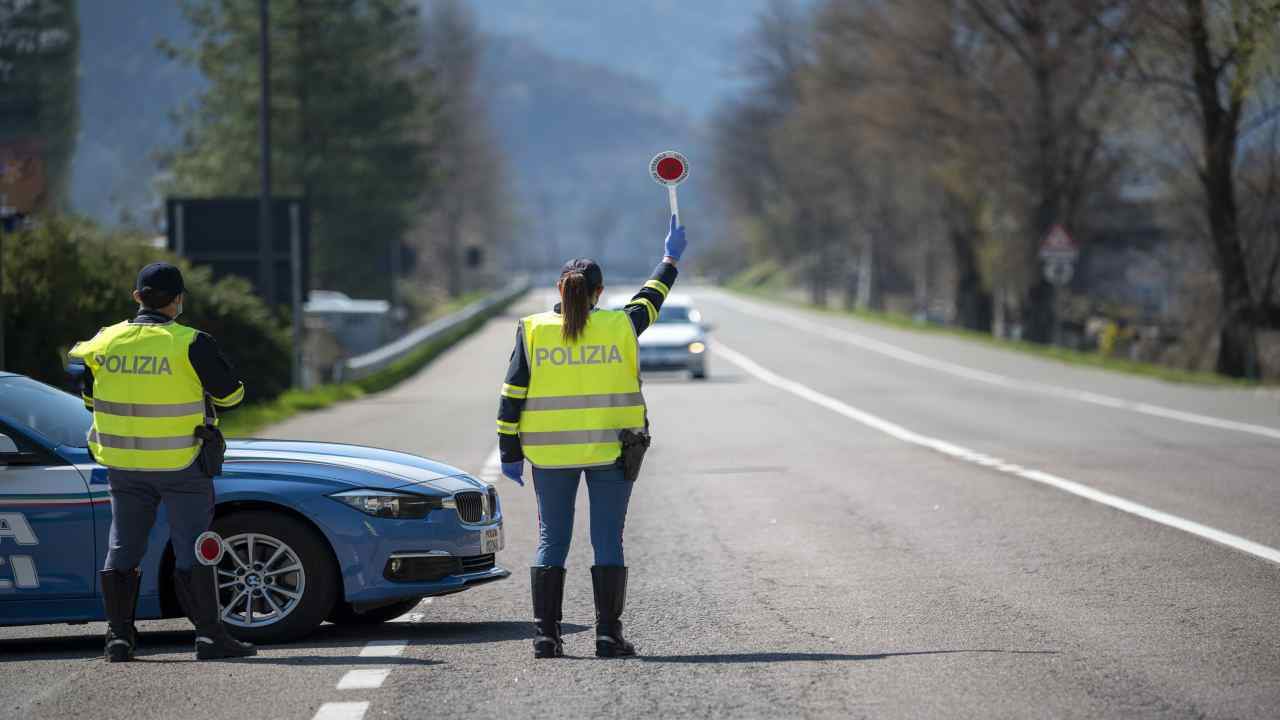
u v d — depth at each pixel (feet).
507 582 79.05
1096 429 167.63
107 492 61.62
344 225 527.81
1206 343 332.80
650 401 221.25
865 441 156.97
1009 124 370.12
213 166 515.91
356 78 531.09
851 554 84.64
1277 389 239.71
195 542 59.36
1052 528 92.53
